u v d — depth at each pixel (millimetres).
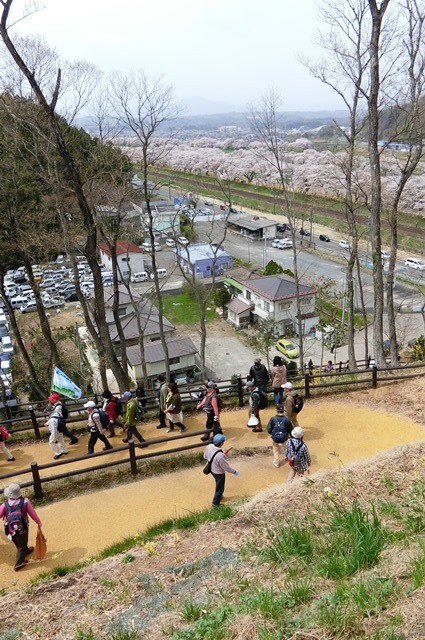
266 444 10562
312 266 52500
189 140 162375
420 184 55969
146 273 52312
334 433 10742
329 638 3965
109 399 11281
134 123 19922
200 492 9016
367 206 19719
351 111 18250
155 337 36969
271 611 4469
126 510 8625
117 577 6215
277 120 39281
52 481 9633
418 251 49219
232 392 13555
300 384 16672
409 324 37000
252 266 54156
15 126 18375
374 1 13375
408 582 4449
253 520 7004
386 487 7078
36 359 28547
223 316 44250
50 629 5348
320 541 5754
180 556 6406
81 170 20672
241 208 78062
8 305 21562
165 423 11828
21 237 20062
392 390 12414
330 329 37656
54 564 7289
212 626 4531
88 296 42562
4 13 11891
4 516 7180
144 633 4852
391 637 3668
